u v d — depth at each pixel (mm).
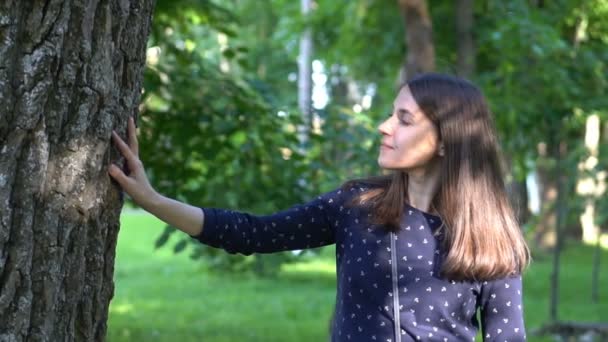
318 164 6707
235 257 9461
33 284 2191
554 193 20406
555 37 9250
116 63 2334
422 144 2508
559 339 9852
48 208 2205
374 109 8469
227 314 11750
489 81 9531
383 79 12969
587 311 12383
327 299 13570
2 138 2139
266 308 12438
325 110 6973
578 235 23609
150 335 9359
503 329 2467
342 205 2562
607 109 9773
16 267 2160
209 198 6352
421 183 2551
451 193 2484
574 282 16297
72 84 2219
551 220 20969
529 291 14953
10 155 2145
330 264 18922
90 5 2227
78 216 2256
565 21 11336
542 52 8883
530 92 9547
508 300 2479
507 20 9180
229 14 7082
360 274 2465
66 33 2195
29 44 2150
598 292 14828
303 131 6945
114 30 2316
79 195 2252
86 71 2234
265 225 2553
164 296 13648
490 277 2451
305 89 16500
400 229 2469
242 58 7055
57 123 2205
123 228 25219
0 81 2125
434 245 2461
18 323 2170
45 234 2201
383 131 2555
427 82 2531
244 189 6453
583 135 18156
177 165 6172
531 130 10203
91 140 2270
